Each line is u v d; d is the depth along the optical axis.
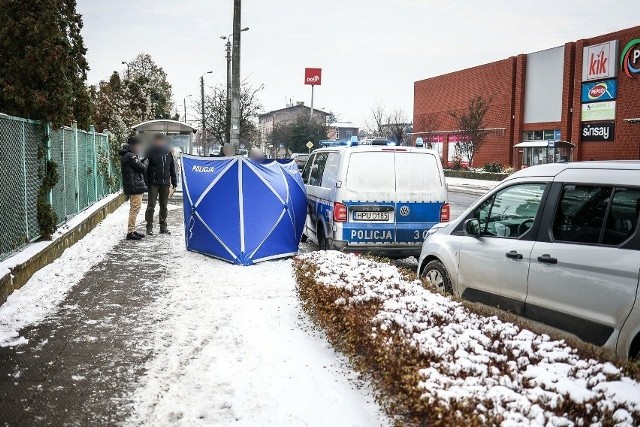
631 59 34.75
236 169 9.45
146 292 7.39
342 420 3.91
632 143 34.81
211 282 7.98
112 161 19.14
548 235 5.16
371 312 4.59
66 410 4.05
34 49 8.76
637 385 3.05
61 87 9.20
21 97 8.71
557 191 5.22
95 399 4.22
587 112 38.31
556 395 2.89
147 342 5.47
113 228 13.21
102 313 6.43
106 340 5.52
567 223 5.02
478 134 47.59
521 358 3.42
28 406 4.10
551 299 4.99
